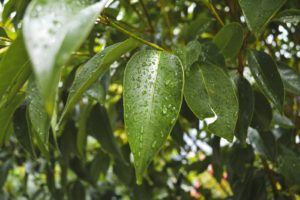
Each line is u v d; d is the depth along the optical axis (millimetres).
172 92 348
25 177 932
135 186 827
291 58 827
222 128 386
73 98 369
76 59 678
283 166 598
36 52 219
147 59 362
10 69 341
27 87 389
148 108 342
